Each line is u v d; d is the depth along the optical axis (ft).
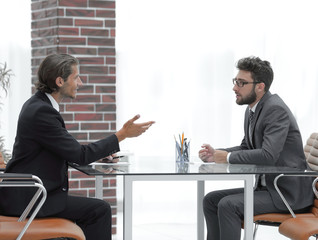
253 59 11.93
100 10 16.60
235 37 20.30
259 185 11.87
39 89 10.20
